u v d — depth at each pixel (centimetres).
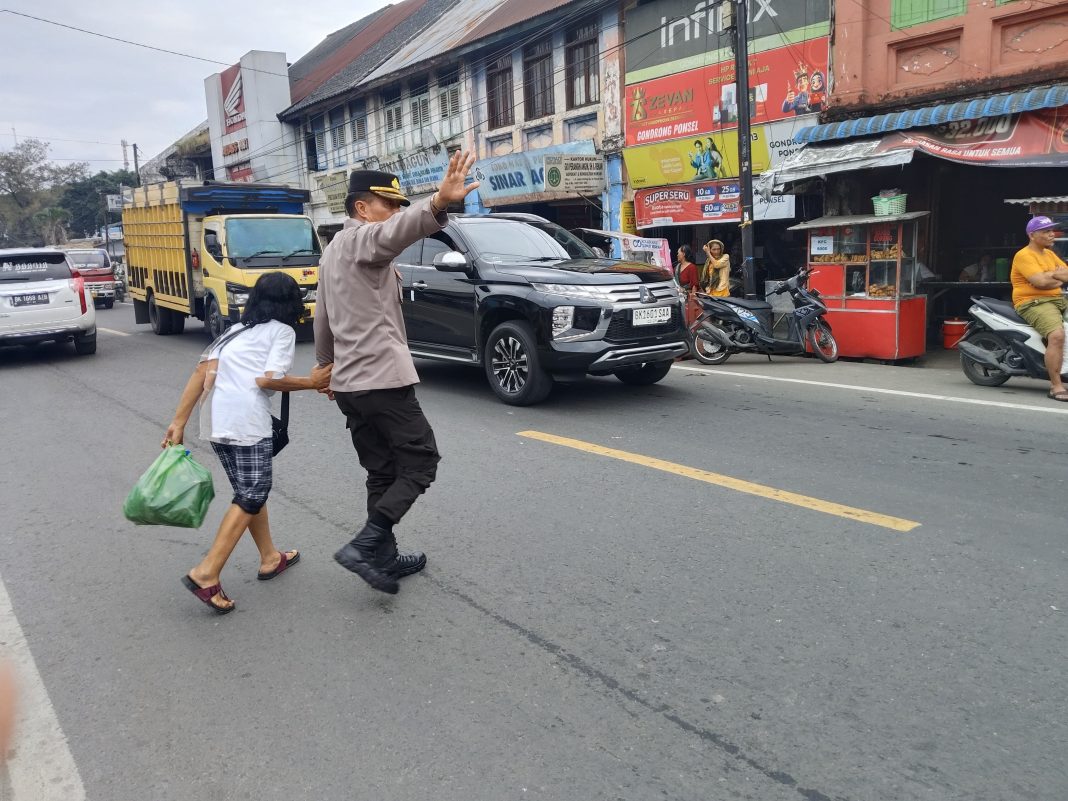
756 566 402
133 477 616
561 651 331
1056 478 517
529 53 1859
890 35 1162
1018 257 766
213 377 377
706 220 1480
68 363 1259
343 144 2659
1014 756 256
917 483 517
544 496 519
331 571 423
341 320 360
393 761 266
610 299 736
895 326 1011
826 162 1117
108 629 369
